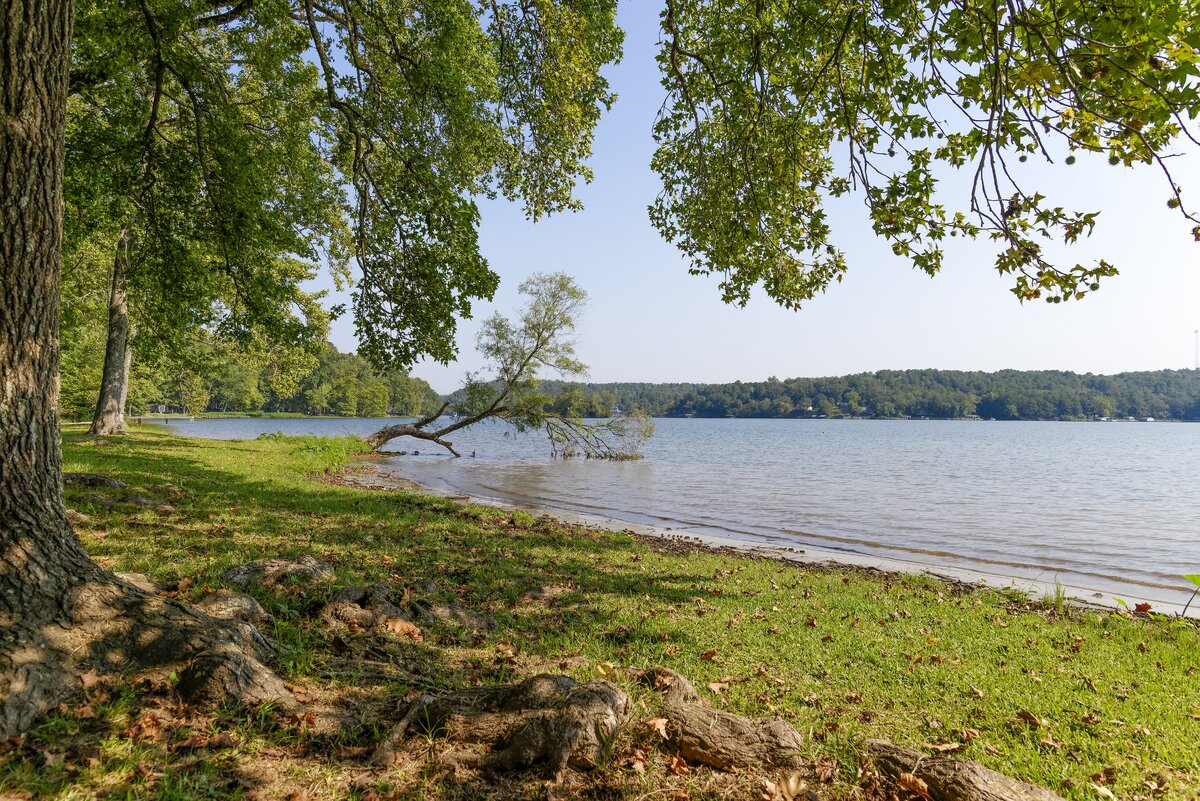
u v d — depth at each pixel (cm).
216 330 1262
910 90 549
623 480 2822
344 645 441
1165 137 420
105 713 299
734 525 1681
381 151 1091
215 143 1041
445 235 977
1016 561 1277
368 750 313
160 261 1150
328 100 1008
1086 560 1291
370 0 982
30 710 283
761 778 313
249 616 433
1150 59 346
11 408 330
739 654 556
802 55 641
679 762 319
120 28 852
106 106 1025
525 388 3338
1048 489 2595
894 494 2383
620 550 1097
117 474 1208
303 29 1022
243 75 1425
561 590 741
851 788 315
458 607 605
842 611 755
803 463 3922
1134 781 361
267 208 1249
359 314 1042
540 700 336
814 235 702
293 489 1390
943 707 463
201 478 1367
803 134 727
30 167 342
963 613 783
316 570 604
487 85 1072
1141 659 614
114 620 337
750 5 653
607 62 1052
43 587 324
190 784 266
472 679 427
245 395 8300
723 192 810
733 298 866
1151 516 1877
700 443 6525
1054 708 464
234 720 316
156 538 727
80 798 250
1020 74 380
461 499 1958
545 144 1060
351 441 3662
